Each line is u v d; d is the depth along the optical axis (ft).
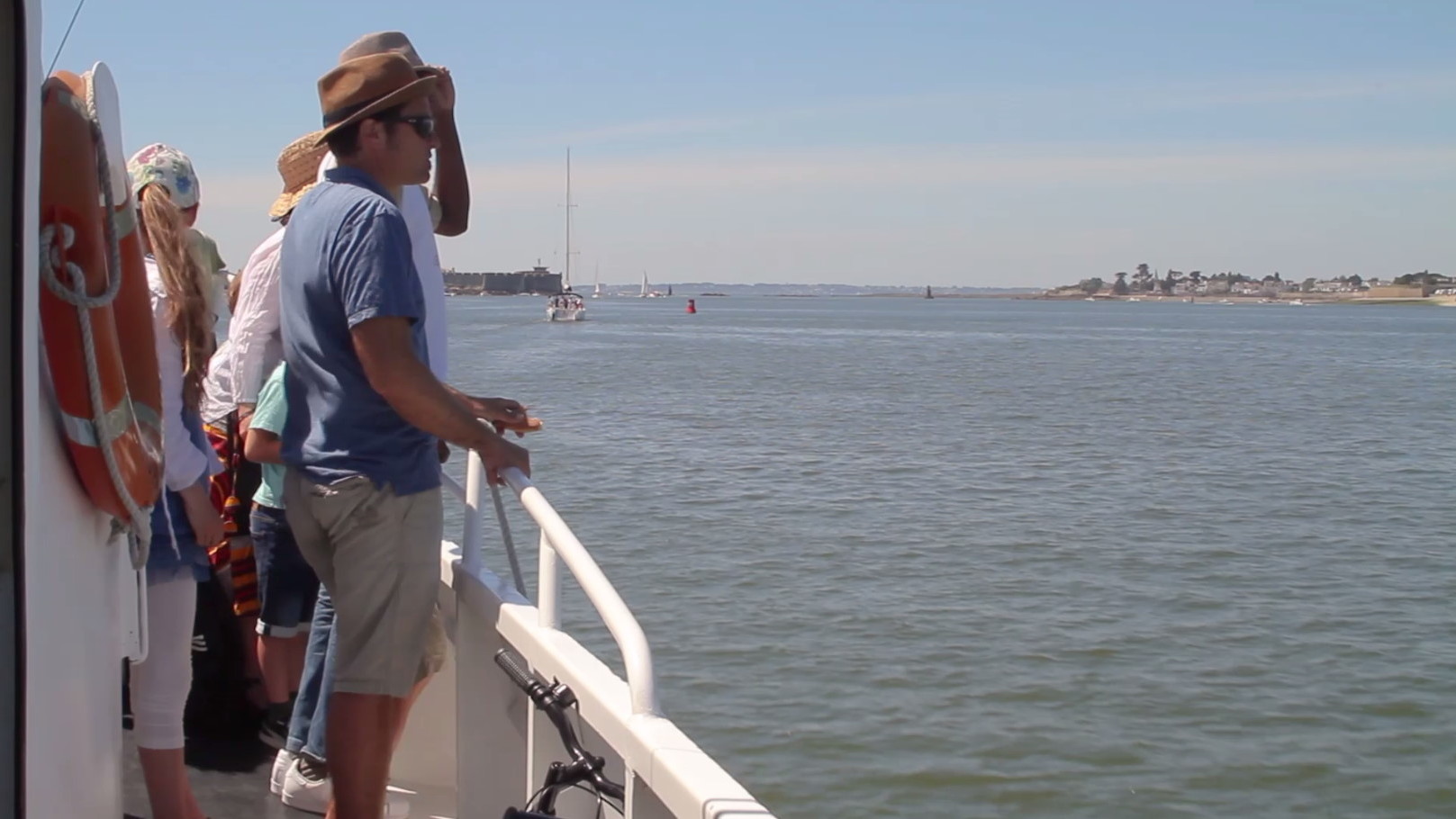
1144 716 32.73
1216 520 59.31
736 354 207.82
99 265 6.64
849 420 101.60
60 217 6.39
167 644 10.44
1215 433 96.63
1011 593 44.60
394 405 8.52
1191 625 41.22
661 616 40.42
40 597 6.04
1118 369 181.06
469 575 10.69
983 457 80.02
